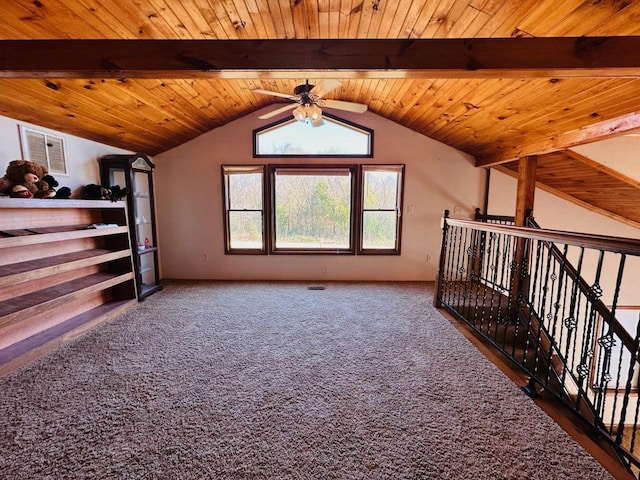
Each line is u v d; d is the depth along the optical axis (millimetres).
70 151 3357
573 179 4070
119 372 2256
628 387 1472
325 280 4953
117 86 2758
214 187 4824
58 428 1689
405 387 2088
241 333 2945
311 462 1485
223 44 1745
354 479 1396
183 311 3535
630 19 1765
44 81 2424
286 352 2576
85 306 3332
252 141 4730
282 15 2342
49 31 2008
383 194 4879
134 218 3834
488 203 4738
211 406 1883
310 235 4969
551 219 4688
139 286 3904
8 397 1957
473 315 3580
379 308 3658
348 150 4793
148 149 4461
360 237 4910
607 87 2236
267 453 1535
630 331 4684
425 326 3131
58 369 2293
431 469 1449
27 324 2676
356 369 2312
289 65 1747
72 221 3250
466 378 2199
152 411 1834
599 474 1419
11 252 2652
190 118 3977
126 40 1741
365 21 2408
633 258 4586
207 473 1421
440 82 3045
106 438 1623
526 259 2463
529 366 3104
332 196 4902
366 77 1870
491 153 4238
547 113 2844
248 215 4930
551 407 1894
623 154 3670
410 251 4922
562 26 1951
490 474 1422
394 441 1615
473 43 1722
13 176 2539
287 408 1869
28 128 2879
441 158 4738
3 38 1953
